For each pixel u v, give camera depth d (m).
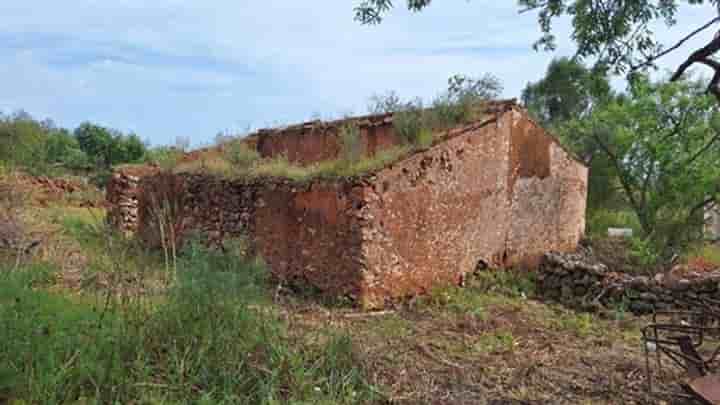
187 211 12.29
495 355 6.77
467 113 11.85
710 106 16.34
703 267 13.84
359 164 9.74
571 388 5.69
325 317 8.10
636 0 6.71
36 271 7.29
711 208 16.78
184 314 5.00
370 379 5.29
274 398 4.54
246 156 12.94
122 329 4.89
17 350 4.39
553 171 13.55
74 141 34.38
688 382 5.41
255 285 6.00
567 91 25.98
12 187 15.52
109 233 6.93
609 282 10.69
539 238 13.05
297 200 10.09
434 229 10.39
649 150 17.12
